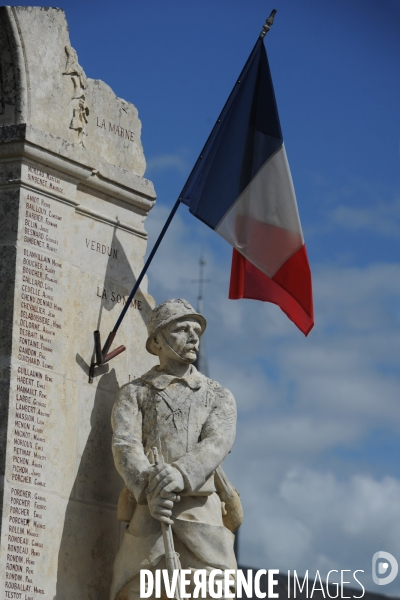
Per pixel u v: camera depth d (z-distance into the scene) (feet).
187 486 44.27
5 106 47.34
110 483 48.47
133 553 45.01
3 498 44.29
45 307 46.78
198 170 49.73
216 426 45.78
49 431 46.19
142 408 46.39
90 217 49.37
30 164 47.03
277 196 49.90
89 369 48.24
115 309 49.70
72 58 49.11
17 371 45.39
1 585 43.78
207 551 44.68
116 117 51.26
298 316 50.19
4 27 47.32
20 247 46.24
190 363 47.34
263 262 49.55
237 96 50.55
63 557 46.11
